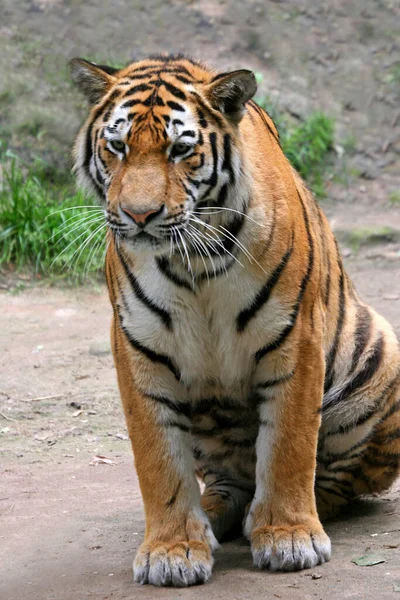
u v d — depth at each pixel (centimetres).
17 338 1608
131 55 2459
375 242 2050
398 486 1000
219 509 846
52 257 1878
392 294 1770
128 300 753
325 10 2712
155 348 751
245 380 775
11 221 1903
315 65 2591
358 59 2631
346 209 2245
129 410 766
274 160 785
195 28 2573
